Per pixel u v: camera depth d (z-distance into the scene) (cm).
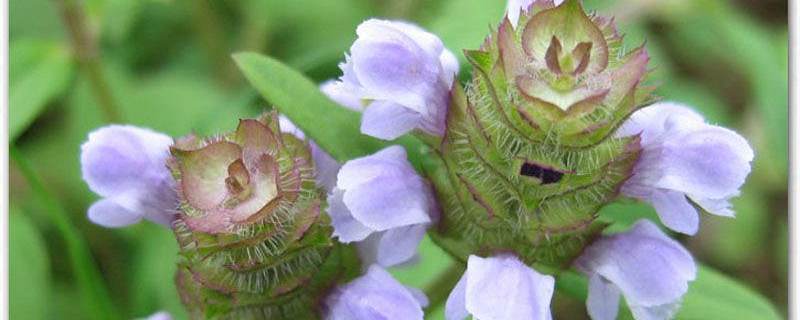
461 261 16
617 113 15
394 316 16
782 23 27
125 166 16
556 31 15
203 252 15
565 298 23
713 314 17
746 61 24
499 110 15
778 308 23
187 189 15
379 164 16
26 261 20
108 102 22
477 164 16
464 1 19
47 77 21
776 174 24
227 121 21
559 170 15
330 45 22
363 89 15
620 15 23
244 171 15
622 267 16
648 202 16
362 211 15
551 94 15
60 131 23
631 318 17
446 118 16
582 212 16
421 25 23
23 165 19
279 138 16
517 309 15
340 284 16
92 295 19
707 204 16
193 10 23
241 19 24
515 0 16
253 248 15
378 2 24
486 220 16
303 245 16
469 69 18
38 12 23
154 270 20
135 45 24
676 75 25
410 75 15
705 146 15
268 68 17
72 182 22
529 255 16
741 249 24
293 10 24
